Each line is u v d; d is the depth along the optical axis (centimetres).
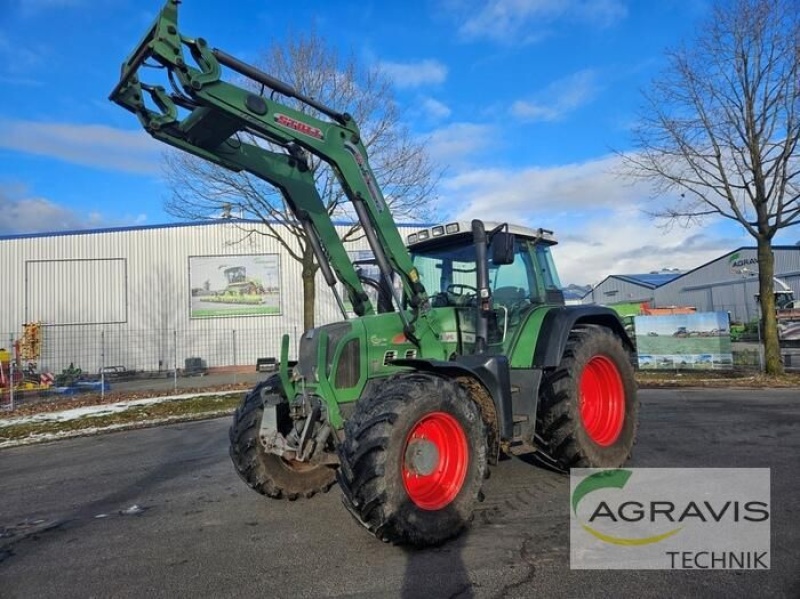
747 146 1321
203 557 407
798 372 1466
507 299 584
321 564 383
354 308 544
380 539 394
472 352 547
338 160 487
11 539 470
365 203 497
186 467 710
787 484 514
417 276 516
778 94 1261
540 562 372
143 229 2662
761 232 1363
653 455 629
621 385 602
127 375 2428
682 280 4481
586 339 572
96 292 2633
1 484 676
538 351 542
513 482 550
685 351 1587
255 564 389
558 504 483
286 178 510
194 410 1223
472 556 385
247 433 509
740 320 3869
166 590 356
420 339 507
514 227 596
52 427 1075
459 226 565
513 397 533
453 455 431
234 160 484
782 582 336
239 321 2650
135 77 441
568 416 533
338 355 463
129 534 467
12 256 2620
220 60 433
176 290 2652
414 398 407
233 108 435
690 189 1408
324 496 539
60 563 411
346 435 407
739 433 741
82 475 701
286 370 478
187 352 2623
